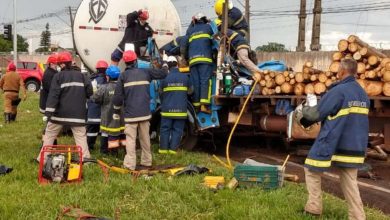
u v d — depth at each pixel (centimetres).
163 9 1366
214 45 1112
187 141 1170
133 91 930
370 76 896
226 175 862
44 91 1071
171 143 1088
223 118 1141
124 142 1039
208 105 1112
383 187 860
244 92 1059
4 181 799
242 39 1128
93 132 1112
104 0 1322
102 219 638
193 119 1137
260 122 1075
